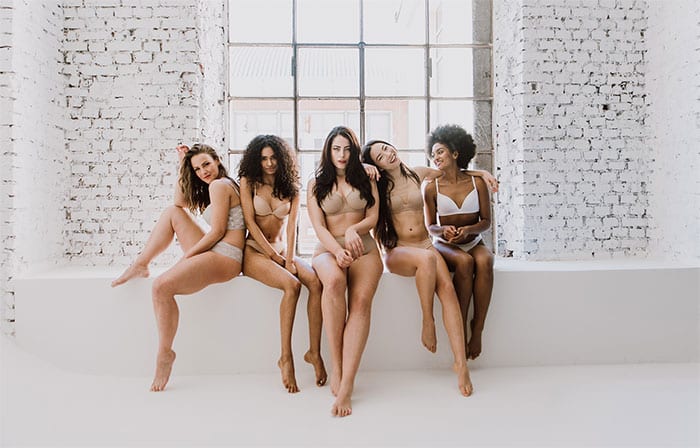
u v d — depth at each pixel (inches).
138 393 96.6
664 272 114.0
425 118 152.1
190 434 79.3
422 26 152.5
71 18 126.8
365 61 151.3
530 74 132.5
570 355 112.8
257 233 104.3
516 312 112.0
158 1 127.5
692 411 86.6
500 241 147.3
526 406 89.2
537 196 133.0
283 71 149.0
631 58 135.6
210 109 138.3
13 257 106.6
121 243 128.6
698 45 117.0
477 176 115.6
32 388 95.9
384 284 109.5
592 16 134.1
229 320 107.6
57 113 124.0
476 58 152.8
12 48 104.9
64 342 107.3
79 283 107.3
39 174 116.1
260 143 105.0
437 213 115.0
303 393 96.3
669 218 128.0
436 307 110.2
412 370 109.9
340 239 103.8
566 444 75.2
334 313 93.8
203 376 106.7
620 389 97.1
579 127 134.2
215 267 100.3
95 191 128.1
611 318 113.3
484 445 75.2
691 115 119.5
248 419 84.7
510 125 140.9
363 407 89.4
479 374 106.5
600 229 135.2
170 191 128.3
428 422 82.9
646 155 135.9
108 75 127.5
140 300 107.3
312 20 149.9
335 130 104.0
